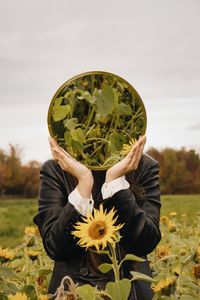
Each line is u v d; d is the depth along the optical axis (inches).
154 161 97.3
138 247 90.9
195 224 210.4
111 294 73.9
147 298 91.5
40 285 102.1
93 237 78.0
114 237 77.7
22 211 420.5
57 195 93.5
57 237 88.6
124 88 90.7
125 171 89.7
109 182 89.6
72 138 89.8
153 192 94.8
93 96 90.0
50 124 90.2
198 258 96.2
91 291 72.3
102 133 90.5
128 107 90.6
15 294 81.0
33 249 126.0
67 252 90.0
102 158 90.7
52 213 92.0
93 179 91.5
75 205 88.0
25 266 112.7
